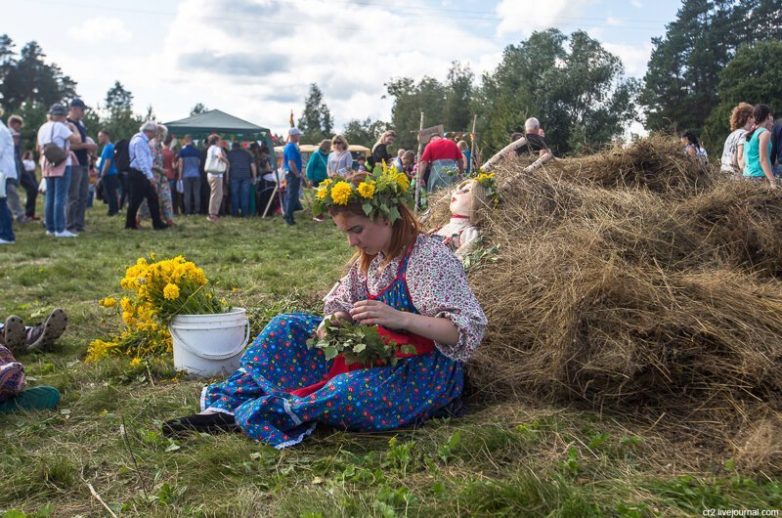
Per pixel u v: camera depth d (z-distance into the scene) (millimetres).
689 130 8469
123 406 3615
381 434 3109
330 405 3057
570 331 3479
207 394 3332
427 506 2416
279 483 2656
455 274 3113
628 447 2926
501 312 3943
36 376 4152
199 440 3084
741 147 8156
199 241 11383
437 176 9508
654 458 2861
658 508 2406
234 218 16656
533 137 6527
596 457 2840
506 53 48188
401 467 2787
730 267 4383
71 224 12320
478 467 2756
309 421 3104
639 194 5070
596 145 6160
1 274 7746
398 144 56344
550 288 3875
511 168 5672
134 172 13023
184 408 3543
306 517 2279
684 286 3699
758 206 4887
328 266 8320
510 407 3375
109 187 16359
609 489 2545
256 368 3307
